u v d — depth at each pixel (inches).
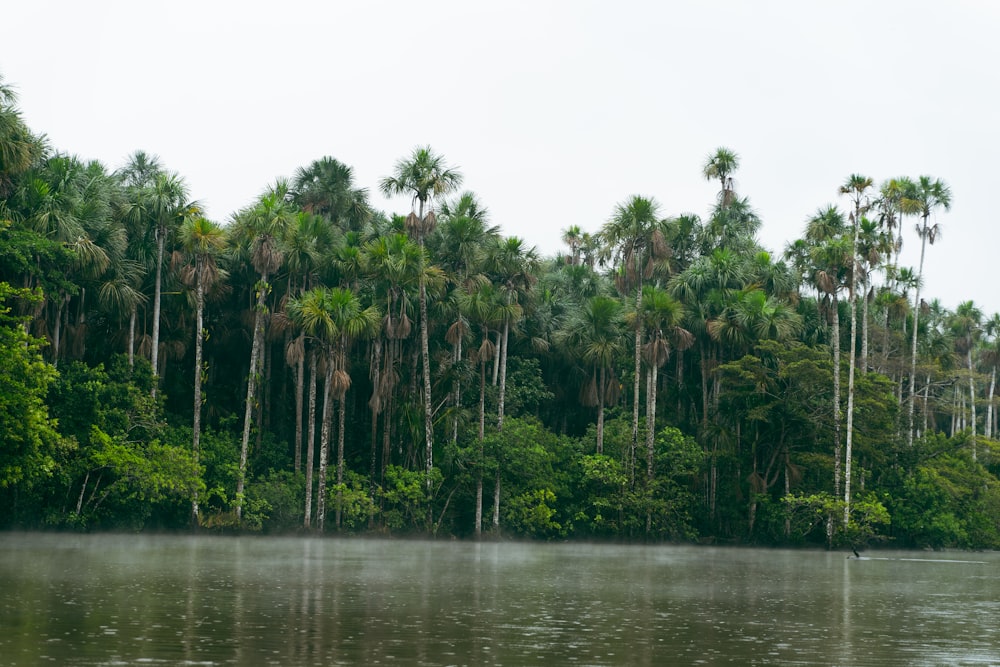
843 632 797.9
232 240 2625.5
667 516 2800.2
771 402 2817.4
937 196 3344.0
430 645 670.5
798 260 2970.0
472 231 2795.3
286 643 661.3
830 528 2701.8
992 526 3122.5
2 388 1731.1
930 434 3216.0
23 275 2196.1
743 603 1043.3
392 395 2805.1
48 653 595.5
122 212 2464.3
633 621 846.5
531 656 635.5
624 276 2918.3
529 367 3097.9
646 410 3093.0
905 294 3417.8
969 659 659.4
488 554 2011.6
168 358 2770.7
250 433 2738.7
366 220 2972.4
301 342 2487.7
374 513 2637.8
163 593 971.3
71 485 2281.0
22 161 2053.4
